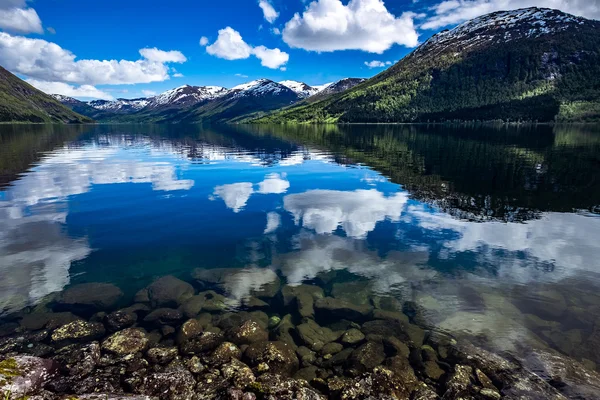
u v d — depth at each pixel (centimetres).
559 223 1748
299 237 1581
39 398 650
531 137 8262
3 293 1098
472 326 948
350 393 752
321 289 1164
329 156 4794
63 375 782
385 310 1040
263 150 5775
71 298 1087
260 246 1489
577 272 1218
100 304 1077
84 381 760
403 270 1260
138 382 772
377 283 1182
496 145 6169
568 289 1107
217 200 2239
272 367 844
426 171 3372
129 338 916
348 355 889
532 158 4225
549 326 934
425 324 971
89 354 841
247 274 1260
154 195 2380
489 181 2831
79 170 3466
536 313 991
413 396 746
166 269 1298
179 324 1012
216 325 1007
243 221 1809
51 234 1608
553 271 1226
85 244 1502
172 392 739
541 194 2367
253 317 1041
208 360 855
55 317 996
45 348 875
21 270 1253
